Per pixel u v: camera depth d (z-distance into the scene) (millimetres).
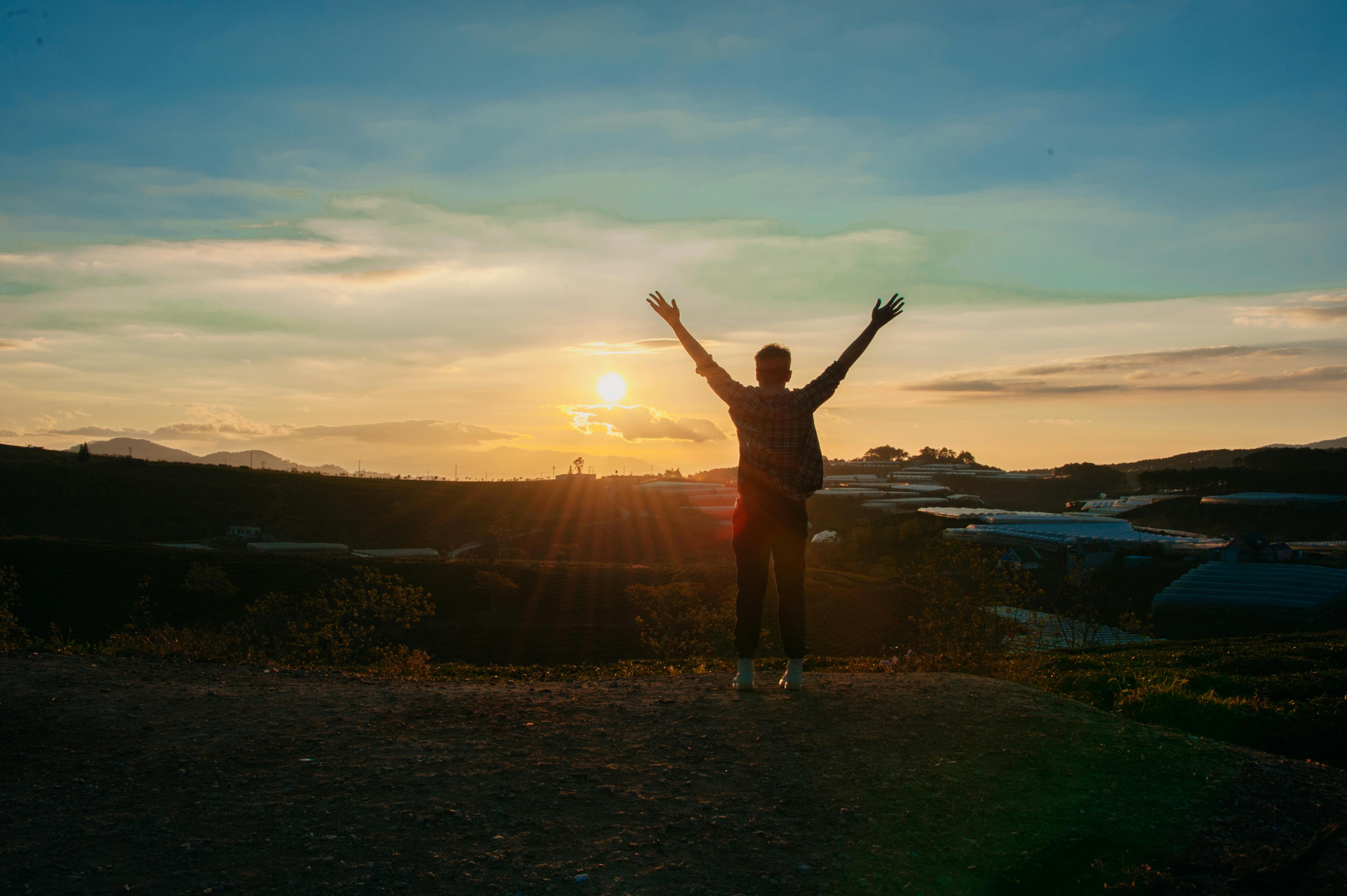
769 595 36062
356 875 2561
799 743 3865
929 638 9844
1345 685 8492
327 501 119188
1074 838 3025
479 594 54156
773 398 4457
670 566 64938
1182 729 6117
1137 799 3387
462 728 4129
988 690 4801
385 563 61312
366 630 17688
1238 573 50594
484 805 3129
